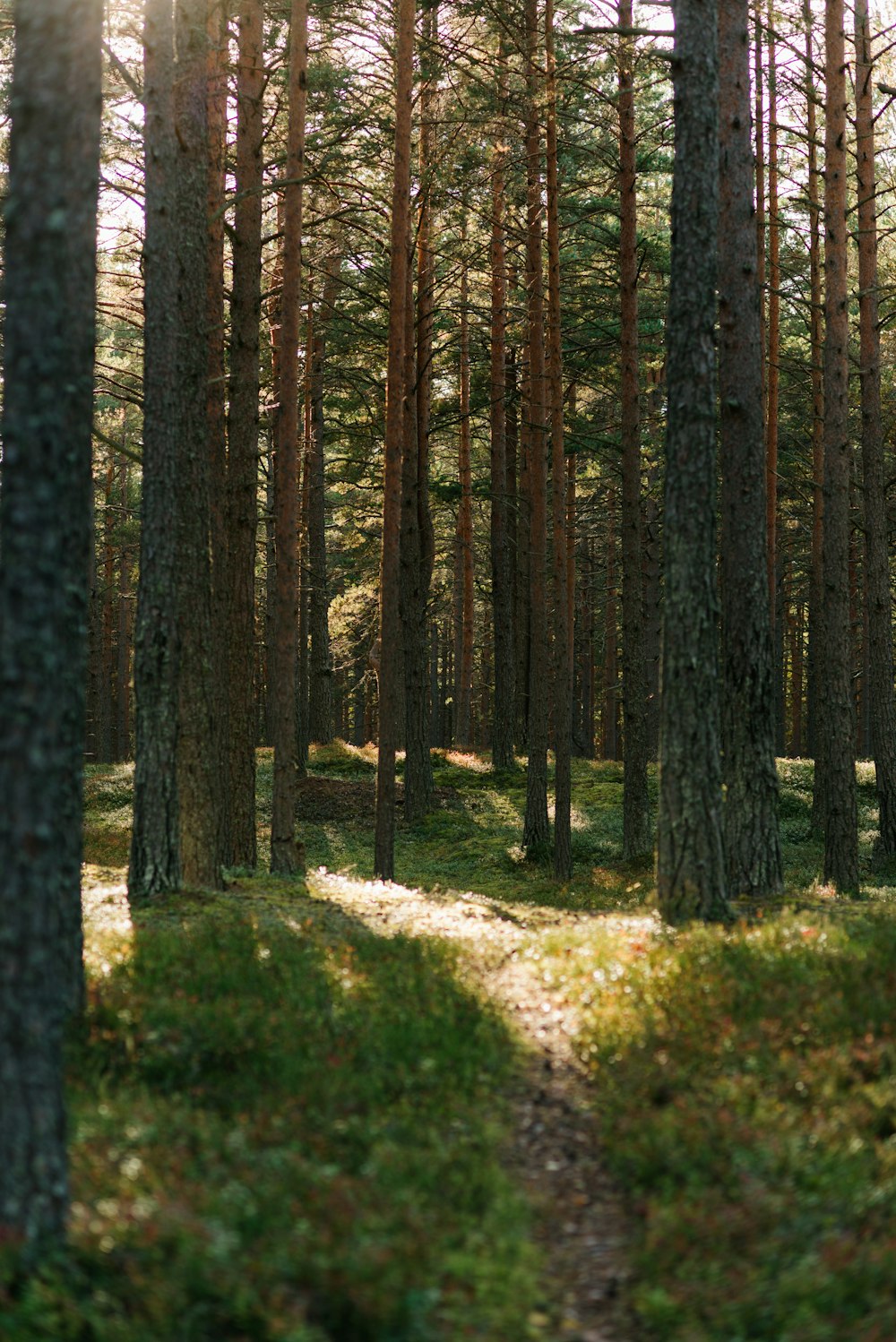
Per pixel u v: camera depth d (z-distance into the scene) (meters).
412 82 20.30
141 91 14.10
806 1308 4.75
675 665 12.05
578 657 51.59
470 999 9.10
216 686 14.92
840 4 18.31
